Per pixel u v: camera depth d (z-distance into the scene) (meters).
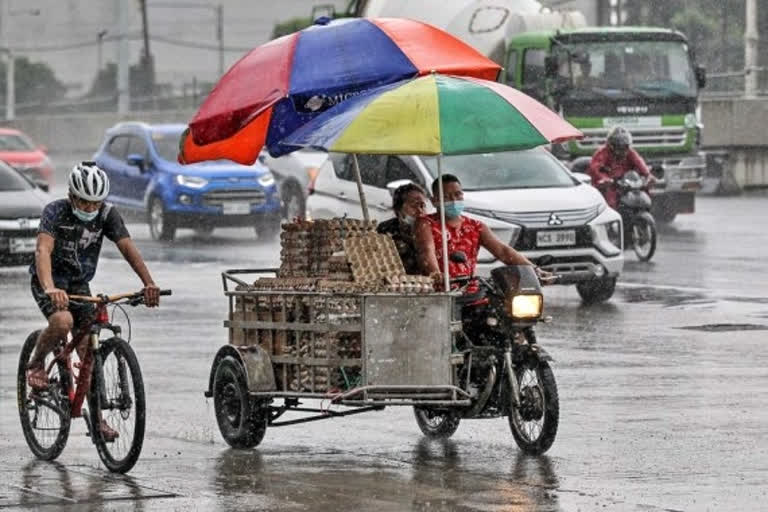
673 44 59.97
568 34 58.88
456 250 21.41
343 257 20.38
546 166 39.00
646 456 19.94
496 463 19.75
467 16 59.81
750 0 82.44
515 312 20.06
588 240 37.03
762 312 35.16
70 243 19.94
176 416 24.02
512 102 19.70
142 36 148.38
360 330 19.97
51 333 19.59
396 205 21.89
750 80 82.31
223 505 17.41
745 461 19.52
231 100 20.97
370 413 24.03
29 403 21.03
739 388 25.34
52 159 122.56
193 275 46.00
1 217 46.03
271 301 20.73
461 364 20.30
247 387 20.73
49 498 17.97
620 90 59.16
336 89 20.48
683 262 46.03
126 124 61.84
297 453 20.80
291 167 62.38
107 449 19.77
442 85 19.72
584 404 24.02
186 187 57.97
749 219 61.47
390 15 59.84
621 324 33.56
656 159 59.56
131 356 19.45
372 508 17.14
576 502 17.27
